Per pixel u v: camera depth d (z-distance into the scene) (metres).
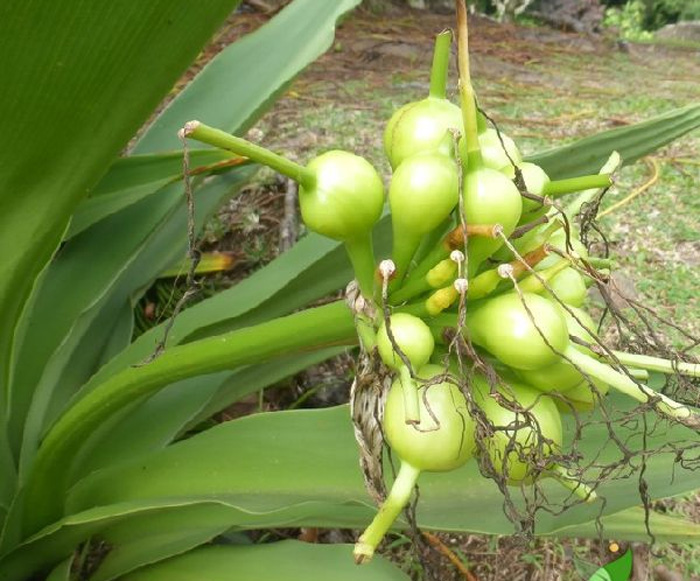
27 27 0.31
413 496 0.52
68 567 0.52
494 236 0.31
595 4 3.67
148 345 0.59
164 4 0.32
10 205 0.40
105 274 0.62
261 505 0.48
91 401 0.44
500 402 0.32
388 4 2.71
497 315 0.32
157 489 0.52
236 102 0.69
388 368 0.34
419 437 0.32
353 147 1.32
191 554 0.53
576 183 0.35
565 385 0.35
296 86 1.69
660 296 0.99
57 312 0.61
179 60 0.35
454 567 0.66
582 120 1.66
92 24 0.32
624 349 0.37
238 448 0.53
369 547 0.30
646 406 0.33
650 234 1.13
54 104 0.35
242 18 2.17
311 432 0.54
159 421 0.60
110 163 0.40
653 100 1.87
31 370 0.58
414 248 0.33
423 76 1.89
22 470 0.55
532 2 3.56
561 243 0.37
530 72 2.20
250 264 0.95
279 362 0.65
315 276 0.63
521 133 1.55
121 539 0.54
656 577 0.66
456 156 0.32
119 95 0.36
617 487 0.50
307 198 0.33
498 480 0.33
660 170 1.33
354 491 0.51
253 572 0.51
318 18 0.70
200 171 0.64
